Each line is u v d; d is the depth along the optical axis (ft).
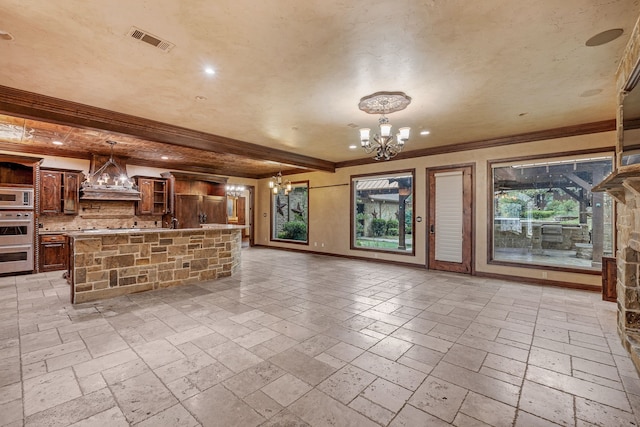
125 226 23.85
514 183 18.39
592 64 8.92
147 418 5.70
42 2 6.24
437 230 20.27
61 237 19.60
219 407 6.03
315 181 28.30
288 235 33.04
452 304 12.78
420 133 16.62
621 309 9.37
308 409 5.99
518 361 7.95
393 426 5.53
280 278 17.70
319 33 7.42
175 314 11.36
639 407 6.06
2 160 17.47
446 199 19.83
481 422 5.64
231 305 12.51
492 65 9.04
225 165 27.68
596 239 15.85
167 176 26.02
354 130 15.96
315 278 17.74
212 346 8.71
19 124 14.62
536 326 10.34
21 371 7.31
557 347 8.76
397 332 9.80
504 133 16.66
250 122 14.55
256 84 10.31
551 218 17.61
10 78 9.81
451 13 6.67
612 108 12.72
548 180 17.51
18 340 9.04
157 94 11.16
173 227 25.86
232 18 6.83
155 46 7.98
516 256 18.30
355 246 25.07
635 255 8.90
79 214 21.62
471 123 14.75
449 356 8.21
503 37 7.60
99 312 11.53
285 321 10.71
